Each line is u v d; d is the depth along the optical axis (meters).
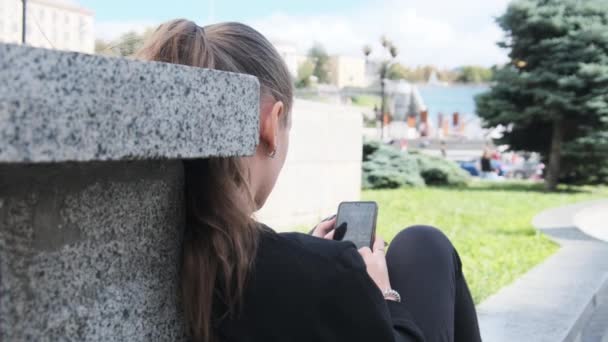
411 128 43.41
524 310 3.90
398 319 1.34
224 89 0.97
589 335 3.94
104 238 0.98
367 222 1.63
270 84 1.29
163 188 1.11
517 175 31.33
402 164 18.70
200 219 1.15
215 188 1.16
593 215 11.47
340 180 9.77
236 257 1.16
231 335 1.17
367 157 18.69
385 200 14.21
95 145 0.79
